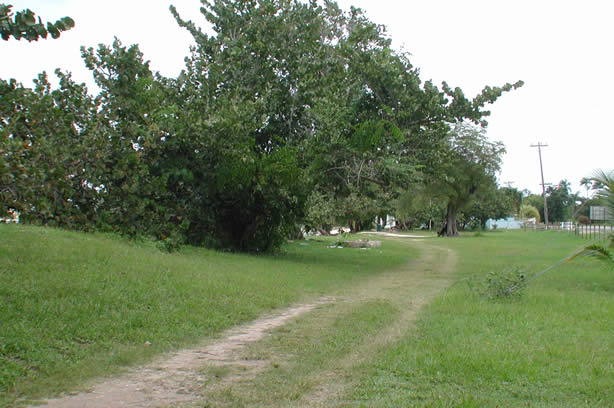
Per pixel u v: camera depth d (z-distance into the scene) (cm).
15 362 503
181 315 743
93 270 891
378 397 451
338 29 2075
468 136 4459
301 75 1798
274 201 1764
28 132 1220
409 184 1781
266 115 1773
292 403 441
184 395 462
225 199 1823
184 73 1755
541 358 553
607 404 432
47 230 1211
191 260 1303
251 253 1884
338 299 1027
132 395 458
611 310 852
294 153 1684
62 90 1445
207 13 1881
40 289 728
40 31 528
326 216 2245
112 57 1558
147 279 908
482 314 809
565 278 1388
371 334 698
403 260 2122
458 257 2361
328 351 610
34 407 420
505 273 1012
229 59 1758
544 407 424
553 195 9556
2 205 826
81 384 479
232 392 470
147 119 1502
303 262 1709
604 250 1184
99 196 1420
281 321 793
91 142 1364
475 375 502
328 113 1608
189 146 1631
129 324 666
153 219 1502
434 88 1711
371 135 1584
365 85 1791
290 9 1886
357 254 2267
